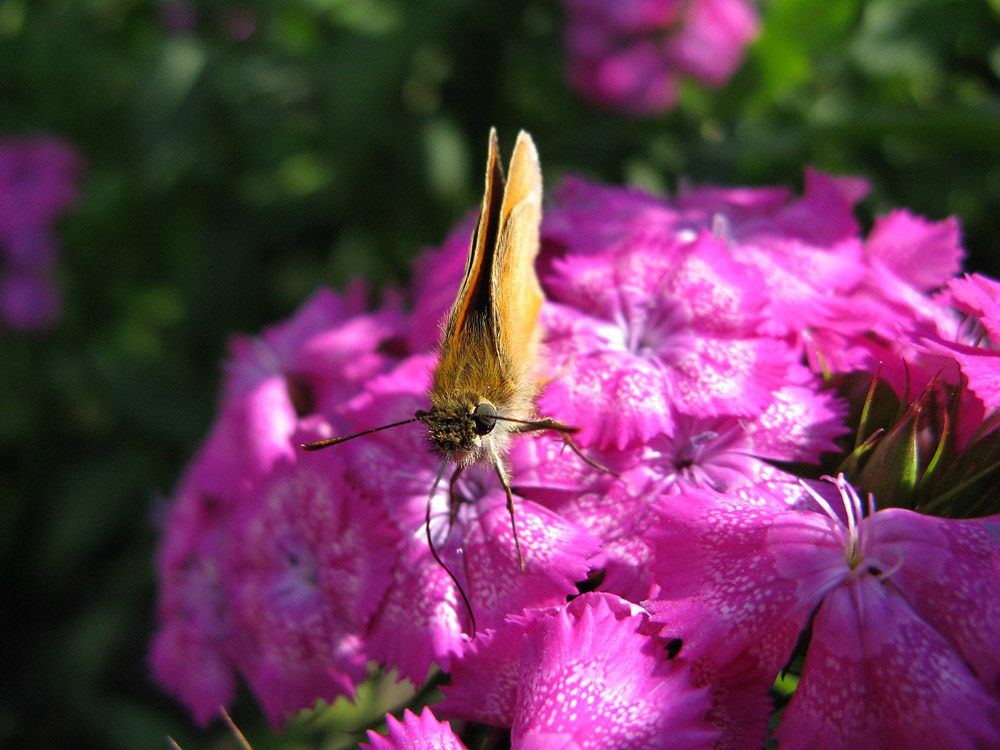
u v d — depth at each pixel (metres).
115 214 0.15
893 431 0.05
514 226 0.05
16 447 0.16
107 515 0.15
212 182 0.14
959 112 0.09
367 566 0.06
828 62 0.12
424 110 0.13
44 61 0.15
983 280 0.05
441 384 0.05
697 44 0.12
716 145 0.11
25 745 0.15
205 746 0.14
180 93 0.13
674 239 0.06
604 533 0.05
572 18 0.13
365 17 0.13
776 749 0.05
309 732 0.09
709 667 0.05
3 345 0.16
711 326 0.06
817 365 0.06
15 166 0.15
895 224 0.07
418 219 0.13
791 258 0.06
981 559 0.05
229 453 0.07
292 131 0.14
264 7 0.14
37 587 0.16
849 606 0.05
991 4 0.11
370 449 0.06
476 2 0.12
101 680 0.15
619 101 0.13
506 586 0.05
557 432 0.05
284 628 0.06
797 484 0.05
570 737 0.05
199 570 0.07
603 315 0.06
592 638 0.05
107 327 0.16
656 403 0.05
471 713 0.05
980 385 0.05
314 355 0.07
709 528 0.05
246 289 0.14
